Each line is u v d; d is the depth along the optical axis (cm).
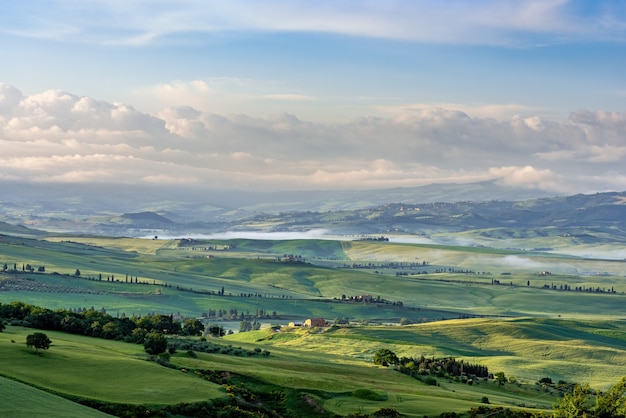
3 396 11350
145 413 12988
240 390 16300
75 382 14262
